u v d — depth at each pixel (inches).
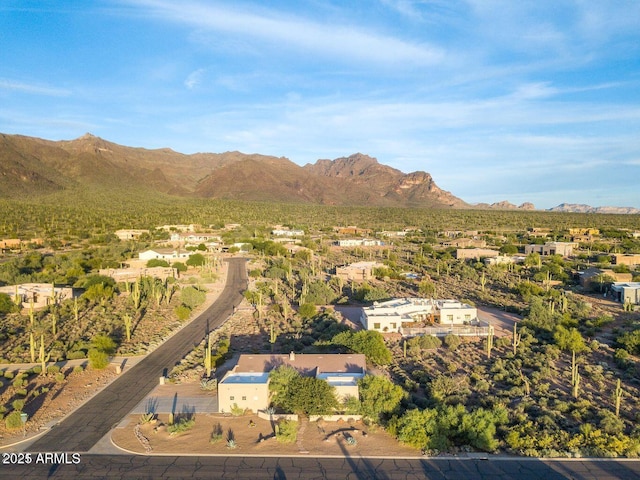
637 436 1722.4
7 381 2213.3
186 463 1569.9
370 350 2497.5
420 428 1716.3
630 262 5349.4
